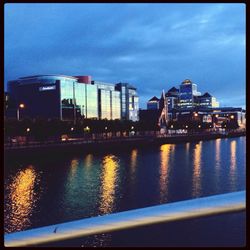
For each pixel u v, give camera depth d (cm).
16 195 3772
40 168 5966
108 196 3669
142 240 1338
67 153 8169
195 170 5519
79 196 3688
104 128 11638
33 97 12588
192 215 124
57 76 12494
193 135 15362
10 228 2625
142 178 4819
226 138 17825
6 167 6081
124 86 15862
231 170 5431
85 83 13888
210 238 1292
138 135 13150
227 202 123
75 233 130
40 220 2825
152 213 127
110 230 129
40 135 8794
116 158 7625
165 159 7306
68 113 12488
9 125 8119
